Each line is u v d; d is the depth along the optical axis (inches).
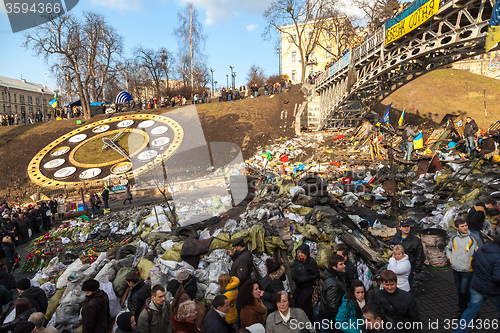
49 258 372.5
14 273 379.6
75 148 1151.6
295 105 1269.7
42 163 1087.6
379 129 835.4
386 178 507.5
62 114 1653.5
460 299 201.2
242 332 132.1
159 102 1740.9
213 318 153.0
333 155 820.0
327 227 260.7
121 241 385.1
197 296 215.2
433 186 444.8
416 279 253.8
